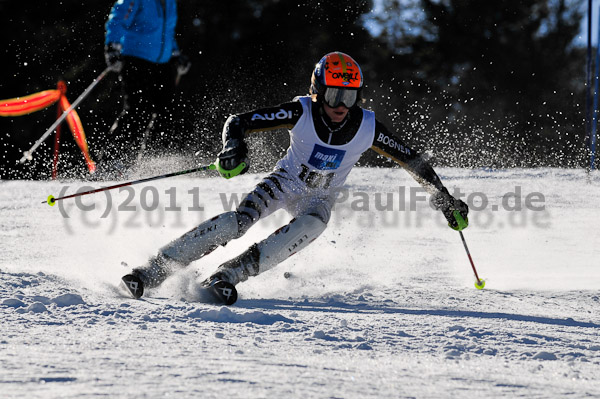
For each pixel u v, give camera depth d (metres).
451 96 105.25
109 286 14.30
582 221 31.80
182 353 8.04
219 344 8.84
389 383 7.02
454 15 107.25
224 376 6.87
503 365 8.57
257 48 85.44
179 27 81.88
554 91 107.25
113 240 22.38
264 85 85.12
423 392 6.73
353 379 7.10
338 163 14.76
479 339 10.35
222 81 83.00
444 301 14.79
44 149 65.44
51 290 13.22
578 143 102.50
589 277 18.88
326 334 10.01
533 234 28.02
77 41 75.94
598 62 55.50
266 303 13.82
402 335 10.35
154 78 26.41
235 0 84.31
